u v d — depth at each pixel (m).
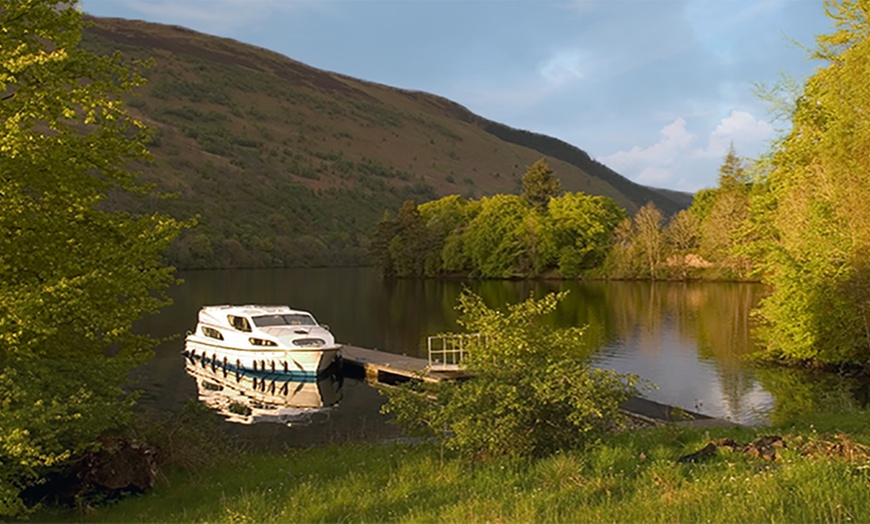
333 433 21.52
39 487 11.41
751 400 24.09
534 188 124.31
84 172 12.76
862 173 25.03
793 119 31.19
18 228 11.77
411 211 116.31
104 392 12.02
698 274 92.50
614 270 97.94
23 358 11.07
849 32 28.23
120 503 11.19
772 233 33.84
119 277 11.88
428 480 10.80
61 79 11.82
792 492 7.40
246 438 20.81
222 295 75.19
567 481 9.45
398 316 55.66
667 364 31.44
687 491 7.94
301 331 32.62
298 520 8.82
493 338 12.93
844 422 15.26
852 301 26.36
